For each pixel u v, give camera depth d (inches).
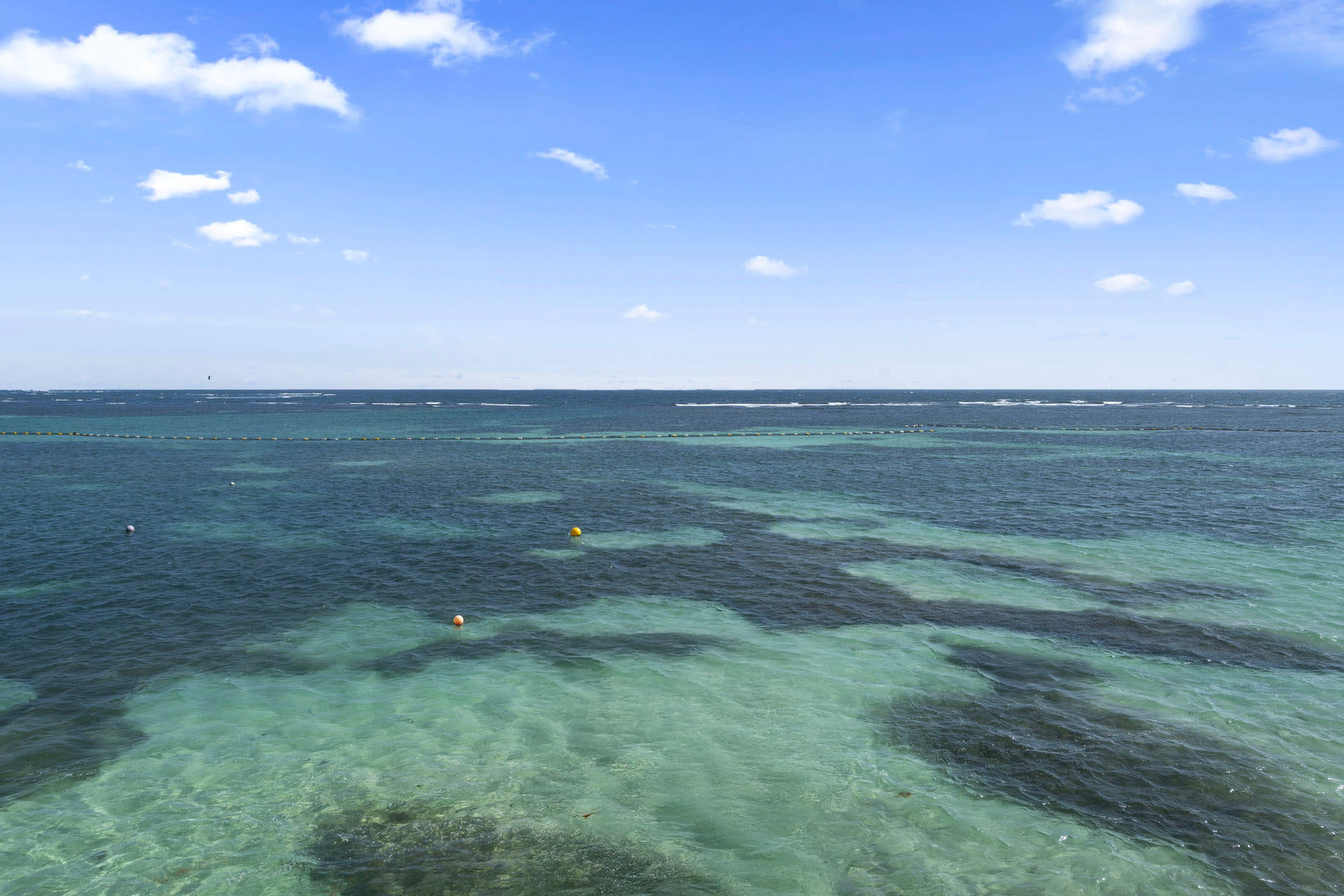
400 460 2564.0
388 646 761.0
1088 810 467.2
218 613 856.9
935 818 460.8
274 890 397.7
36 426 4298.7
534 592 948.6
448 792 491.2
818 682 671.1
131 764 523.8
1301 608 871.7
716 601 916.6
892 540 1247.5
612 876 408.2
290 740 561.9
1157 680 668.7
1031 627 813.9
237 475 2105.1
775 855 426.3
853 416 5723.4
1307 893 392.5
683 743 557.9
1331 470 2242.9
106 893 394.6
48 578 995.3
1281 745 547.5
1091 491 1804.9
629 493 1774.1
